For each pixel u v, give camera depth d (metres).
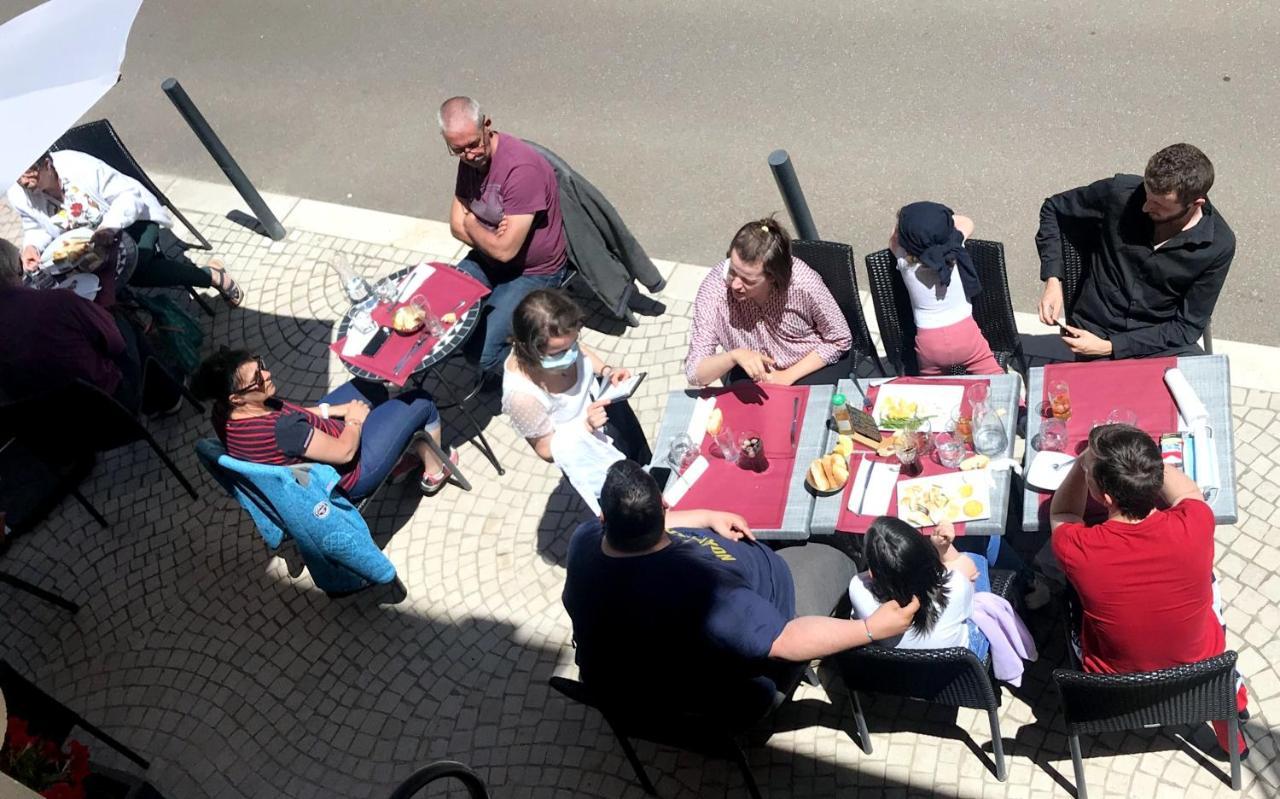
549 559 5.70
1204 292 4.74
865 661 3.96
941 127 7.28
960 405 4.72
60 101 5.01
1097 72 7.29
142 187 7.04
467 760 5.02
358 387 6.07
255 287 7.64
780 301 5.12
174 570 6.16
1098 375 4.73
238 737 5.36
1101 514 4.14
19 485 6.74
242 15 10.35
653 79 8.33
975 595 4.23
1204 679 3.64
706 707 3.94
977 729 4.58
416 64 9.16
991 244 5.03
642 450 5.54
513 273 6.25
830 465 4.58
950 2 8.15
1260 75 6.93
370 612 5.70
